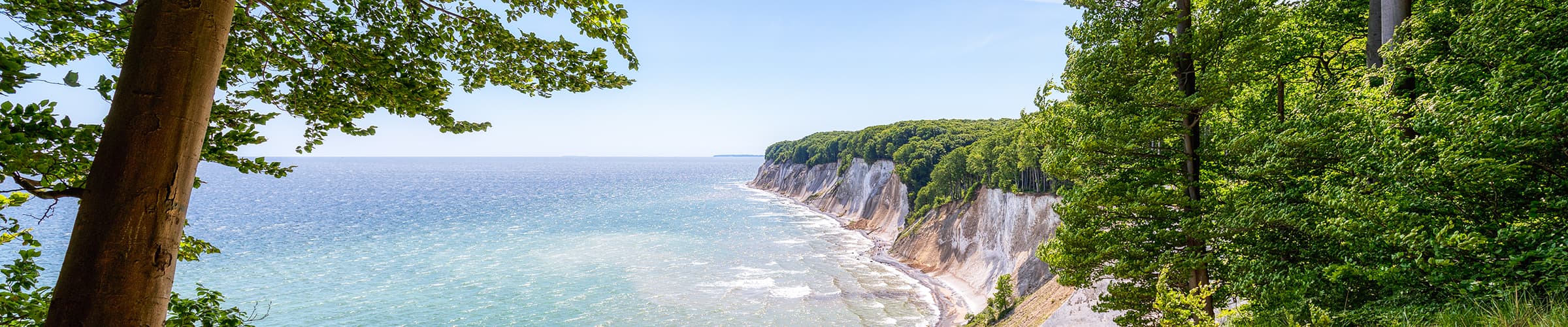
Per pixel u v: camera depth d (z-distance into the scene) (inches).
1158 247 719.7
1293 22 870.4
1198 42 659.4
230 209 7180.1
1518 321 356.8
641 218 5541.3
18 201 200.2
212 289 2815.0
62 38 238.1
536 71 313.0
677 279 2898.6
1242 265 640.4
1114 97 730.2
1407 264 455.5
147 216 157.6
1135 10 712.4
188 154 166.6
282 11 259.3
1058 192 837.2
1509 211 429.1
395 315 2379.4
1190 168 703.7
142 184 155.7
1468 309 399.9
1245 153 639.1
